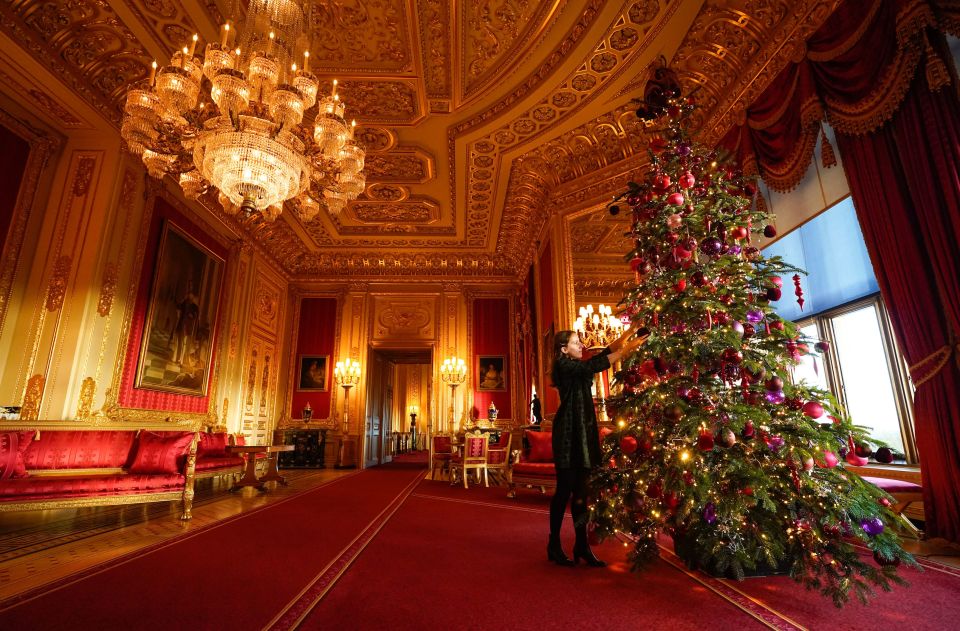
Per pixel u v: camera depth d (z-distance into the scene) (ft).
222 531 13.32
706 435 7.25
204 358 28.12
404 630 6.30
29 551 11.03
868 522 6.82
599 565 9.27
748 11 15.79
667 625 6.32
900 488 11.08
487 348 41.32
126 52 19.29
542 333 30.42
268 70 14.24
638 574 8.61
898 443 15.14
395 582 8.37
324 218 35.37
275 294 39.29
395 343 41.37
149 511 17.16
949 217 10.28
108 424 17.44
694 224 9.25
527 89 21.22
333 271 42.45
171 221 25.00
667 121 11.59
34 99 19.36
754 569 8.32
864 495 7.25
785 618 6.49
